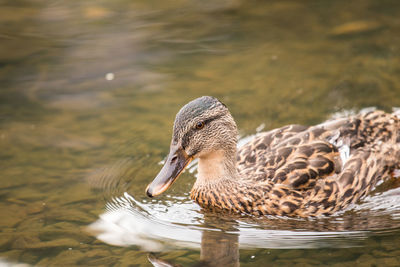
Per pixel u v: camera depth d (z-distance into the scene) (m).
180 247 8.89
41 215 9.80
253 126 12.70
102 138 12.56
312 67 15.30
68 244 8.93
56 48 16.86
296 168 9.88
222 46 16.95
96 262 8.42
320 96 13.81
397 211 9.81
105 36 17.59
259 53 16.38
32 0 20.14
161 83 15.00
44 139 12.60
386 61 15.20
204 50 16.75
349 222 9.52
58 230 9.34
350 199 9.99
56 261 8.46
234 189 10.14
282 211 9.77
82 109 13.88
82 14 19.09
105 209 10.04
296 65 15.50
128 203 10.30
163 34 17.70
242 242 9.01
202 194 10.41
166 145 12.14
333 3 19.14
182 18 18.78
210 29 17.97
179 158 9.62
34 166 11.49
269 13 18.84
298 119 12.90
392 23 17.33
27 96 14.55
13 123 13.34
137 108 13.80
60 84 15.10
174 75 15.41
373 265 8.13
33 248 8.81
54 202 10.23
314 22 17.94
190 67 15.80
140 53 16.66
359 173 10.14
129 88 14.79
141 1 20.16
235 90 14.41
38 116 13.62
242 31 17.77
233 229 9.48
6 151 12.11
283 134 10.73
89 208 10.05
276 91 14.23
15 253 8.68
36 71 15.72
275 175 9.94
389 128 11.15
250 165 10.47
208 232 9.38
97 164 11.55
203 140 9.78
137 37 17.52
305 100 13.70
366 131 10.84
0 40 17.17
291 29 17.66
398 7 18.36
